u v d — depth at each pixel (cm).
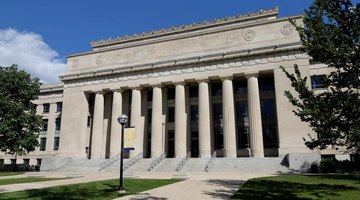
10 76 5012
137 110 5478
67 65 6281
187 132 5325
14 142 4747
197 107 5484
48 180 2802
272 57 4766
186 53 5362
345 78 1653
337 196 1631
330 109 1591
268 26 4962
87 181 2598
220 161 4297
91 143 5797
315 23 1723
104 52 6041
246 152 4994
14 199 1592
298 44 4612
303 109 1661
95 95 5888
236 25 5350
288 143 4422
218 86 5450
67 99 6028
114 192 1877
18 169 5906
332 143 1658
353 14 1603
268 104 5122
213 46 5212
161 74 5394
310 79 4769
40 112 7119
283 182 2348
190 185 2212
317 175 3017
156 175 3322
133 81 5578
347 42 1608
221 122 5262
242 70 4888
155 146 5197
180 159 4653
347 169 3569
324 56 1677
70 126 5862
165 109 5612
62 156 5644
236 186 2161
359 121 1534
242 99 5253
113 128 5547
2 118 4709
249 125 4712
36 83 5353
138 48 5762
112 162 5025
